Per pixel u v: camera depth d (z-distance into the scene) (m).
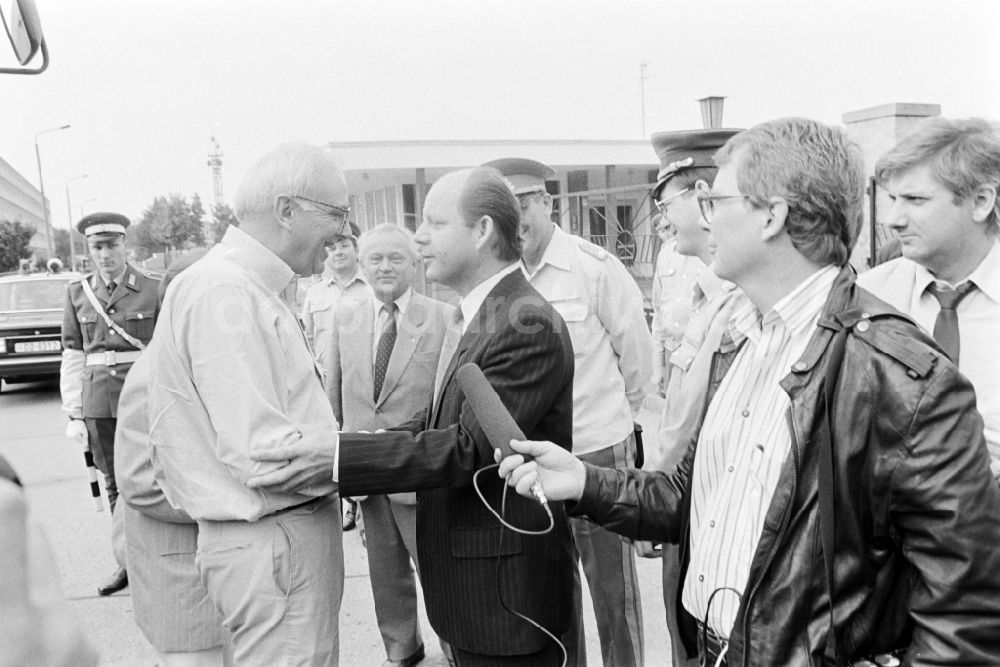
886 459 1.03
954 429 1.00
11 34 1.53
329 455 1.69
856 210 1.17
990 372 1.65
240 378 1.65
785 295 1.19
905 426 1.01
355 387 2.97
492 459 1.73
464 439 1.73
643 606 3.29
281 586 1.72
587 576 2.57
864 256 4.39
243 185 1.78
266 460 1.64
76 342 3.99
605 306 2.67
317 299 3.42
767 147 1.15
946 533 0.99
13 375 8.52
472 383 1.57
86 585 3.78
